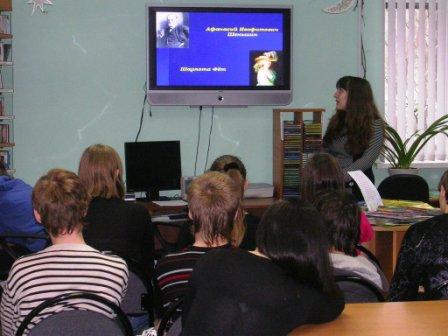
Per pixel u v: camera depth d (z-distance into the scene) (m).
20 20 5.16
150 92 5.24
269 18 5.34
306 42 5.57
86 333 1.78
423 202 4.43
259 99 5.39
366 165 4.59
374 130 4.61
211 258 1.67
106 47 5.30
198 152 5.50
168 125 5.44
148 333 2.59
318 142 5.32
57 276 1.98
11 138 5.21
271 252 1.64
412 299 2.43
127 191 5.14
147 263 3.09
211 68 5.30
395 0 5.62
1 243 3.51
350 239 2.32
